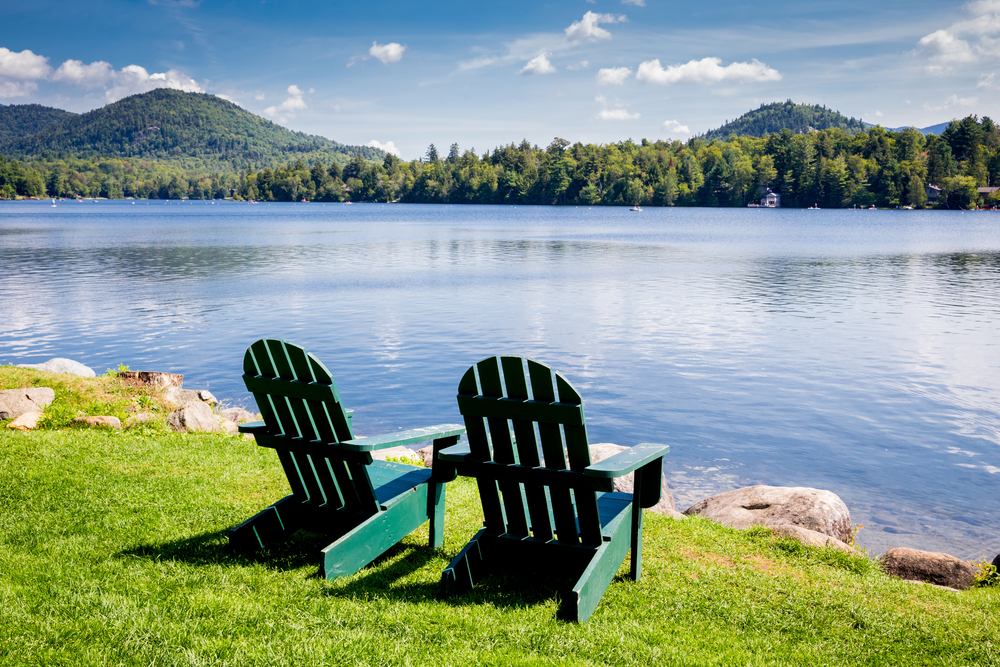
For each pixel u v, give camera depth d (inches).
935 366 627.2
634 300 1010.1
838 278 1304.1
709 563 191.2
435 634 141.1
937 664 140.8
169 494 232.8
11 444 289.7
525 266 1521.9
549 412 148.3
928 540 313.7
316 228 3294.8
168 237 2502.5
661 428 461.4
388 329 782.5
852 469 395.2
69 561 174.2
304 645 133.6
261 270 1397.6
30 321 813.9
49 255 1708.9
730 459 408.2
